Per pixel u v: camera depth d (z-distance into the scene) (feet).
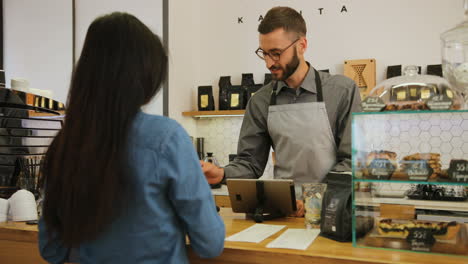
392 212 4.43
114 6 12.00
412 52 11.16
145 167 3.26
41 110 7.47
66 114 3.27
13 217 5.72
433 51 11.00
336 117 6.84
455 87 4.52
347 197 4.32
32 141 7.02
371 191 4.50
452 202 5.61
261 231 4.88
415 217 4.82
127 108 3.19
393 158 4.06
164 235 3.39
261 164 7.42
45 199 3.41
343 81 6.89
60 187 3.25
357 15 11.64
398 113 4.04
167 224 3.42
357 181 4.16
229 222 5.54
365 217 4.31
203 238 3.47
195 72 13.25
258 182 5.57
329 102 6.85
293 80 6.95
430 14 11.03
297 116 6.91
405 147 4.44
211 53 13.19
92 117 3.13
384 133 4.46
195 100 13.26
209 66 13.21
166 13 11.56
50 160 3.42
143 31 3.41
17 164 6.61
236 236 4.61
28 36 12.57
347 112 6.77
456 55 4.47
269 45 6.39
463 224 3.90
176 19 12.04
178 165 3.31
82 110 3.17
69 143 3.18
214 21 13.19
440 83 4.07
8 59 12.71
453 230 3.85
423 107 3.97
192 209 3.39
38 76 12.44
